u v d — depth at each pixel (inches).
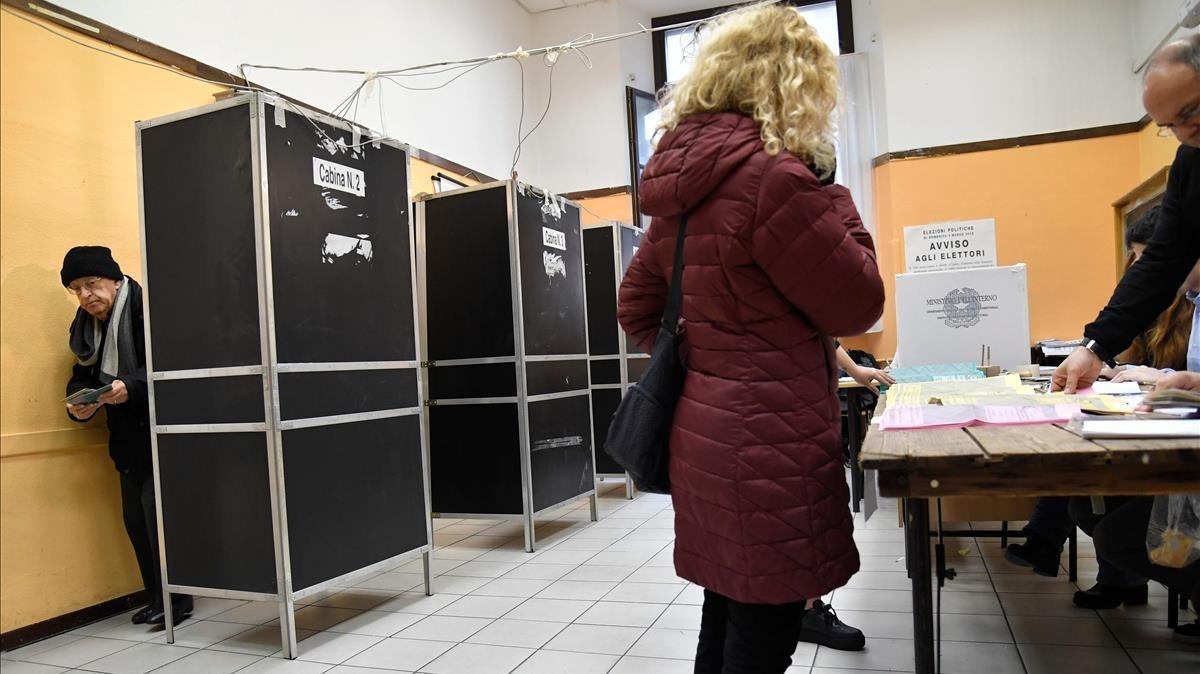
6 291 107.7
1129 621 89.6
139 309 115.4
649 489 51.9
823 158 47.6
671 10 294.0
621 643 90.1
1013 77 237.1
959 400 63.3
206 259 99.6
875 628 91.4
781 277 44.6
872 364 219.1
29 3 111.3
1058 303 233.1
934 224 242.5
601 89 280.8
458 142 233.0
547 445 152.5
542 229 156.9
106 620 115.0
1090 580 107.7
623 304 57.4
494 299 149.3
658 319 57.1
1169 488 36.7
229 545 97.4
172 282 103.1
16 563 105.7
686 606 103.5
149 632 107.3
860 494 159.6
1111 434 40.3
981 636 86.8
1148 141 217.5
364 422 107.9
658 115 51.8
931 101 243.6
